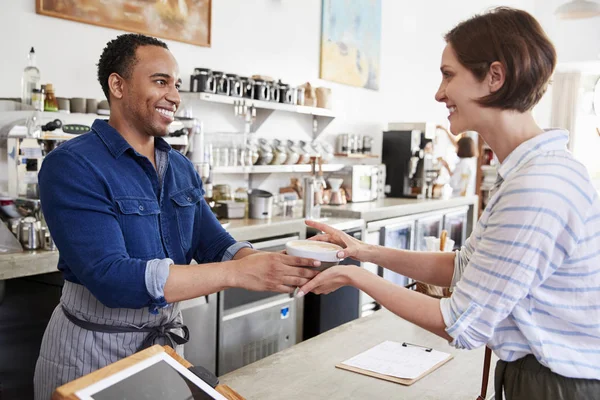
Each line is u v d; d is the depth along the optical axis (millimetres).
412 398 1497
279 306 3986
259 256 1482
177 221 1767
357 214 4938
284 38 5211
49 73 3443
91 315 1648
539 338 1139
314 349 1848
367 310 5020
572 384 1146
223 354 3551
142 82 1626
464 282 1165
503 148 1222
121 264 1426
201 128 3881
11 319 2867
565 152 1146
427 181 6461
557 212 1078
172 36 4125
